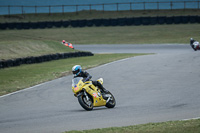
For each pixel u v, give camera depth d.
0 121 27.66
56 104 36.09
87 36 195.12
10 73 66.06
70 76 60.25
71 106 34.47
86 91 30.81
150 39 177.62
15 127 24.41
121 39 183.62
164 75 57.47
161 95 39.31
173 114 27.27
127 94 41.12
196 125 20.58
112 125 23.42
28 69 72.69
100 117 27.08
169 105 32.44
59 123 25.14
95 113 29.30
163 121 24.36
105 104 32.25
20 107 35.16
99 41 182.38
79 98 30.69
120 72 63.44
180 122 22.34
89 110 31.14
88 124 24.16
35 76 61.09
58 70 69.44
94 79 55.75
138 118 25.92
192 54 95.12
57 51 116.12
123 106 33.12
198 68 64.94
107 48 159.38
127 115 27.55
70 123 24.92
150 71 63.31
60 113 30.16
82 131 20.55
